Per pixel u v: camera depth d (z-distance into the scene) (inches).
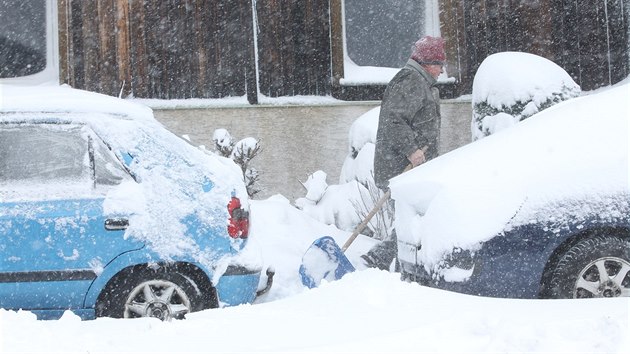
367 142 454.0
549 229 235.5
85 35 510.0
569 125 253.4
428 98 361.4
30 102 255.6
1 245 241.1
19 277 241.0
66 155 251.8
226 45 518.6
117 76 511.5
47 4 528.1
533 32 546.3
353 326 169.8
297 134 521.3
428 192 254.7
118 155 253.3
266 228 391.2
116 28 511.5
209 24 518.6
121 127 257.1
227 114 515.8
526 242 234.8
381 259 334.6
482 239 234.8
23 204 244.2
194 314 192.4
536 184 239.5
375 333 162.9
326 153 523.2
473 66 542.9
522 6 546.0
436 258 241.0
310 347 154.9
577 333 154.5
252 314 186.9
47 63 527.5
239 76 519.8
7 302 240.8
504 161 249.1
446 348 150.5
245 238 258.5
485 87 400.8
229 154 481.4
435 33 549.3
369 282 208.4
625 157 241.4
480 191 242.8
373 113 474.3
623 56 552.4
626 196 237.3
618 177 239.0
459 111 539.2
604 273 235.6
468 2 544.1
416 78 358.9
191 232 251.6
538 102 377.1
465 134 539.5
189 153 263.1
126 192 249.3
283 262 353.1
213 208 255.6
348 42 549.3
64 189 248.1
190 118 513.0
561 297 235.1
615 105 256.1
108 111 260.1
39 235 242.4
